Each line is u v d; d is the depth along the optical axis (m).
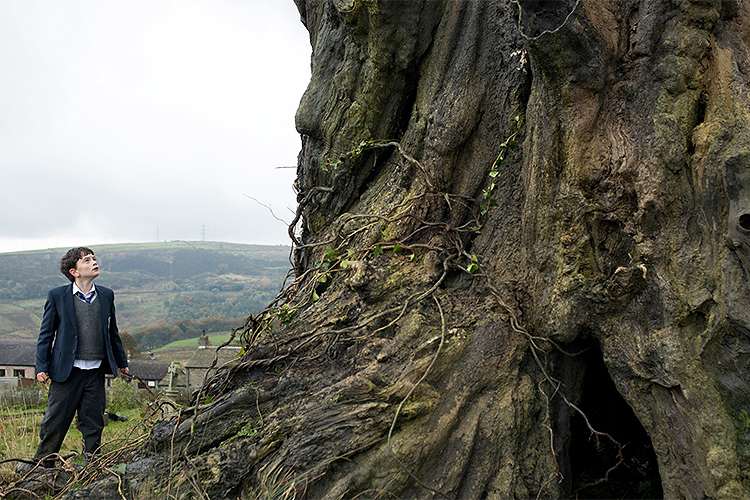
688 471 3.42
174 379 14.79
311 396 3.98
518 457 3.94
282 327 4.99
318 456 3.71
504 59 4.59
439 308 4.24
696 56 3.45
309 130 5.96
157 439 4.12
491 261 4.48
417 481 3.67
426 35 4.98
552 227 3.93
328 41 5.89
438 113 4.77
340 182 5.79
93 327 5.31
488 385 4.04
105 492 4.01
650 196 3.43
